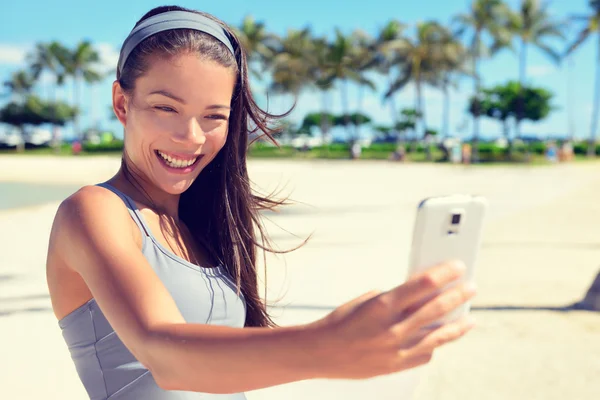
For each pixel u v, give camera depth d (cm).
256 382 75
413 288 67
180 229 150
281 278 684
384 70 5534
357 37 5500
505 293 621
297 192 1830
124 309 91
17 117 7975
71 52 6838
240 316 150
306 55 5541
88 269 102
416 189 1981
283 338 71
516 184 2223
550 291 628
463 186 2108
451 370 413
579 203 1530
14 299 622
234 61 134
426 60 5197
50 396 376
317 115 8519
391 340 66
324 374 70
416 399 366
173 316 89
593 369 411
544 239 963
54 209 1472
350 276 693
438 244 92
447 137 5734
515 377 400
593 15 4544
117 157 5628
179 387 81
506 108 6744
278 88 5678
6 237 1043
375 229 1071
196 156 135
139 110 128
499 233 1035
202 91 127
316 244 912
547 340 473
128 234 111
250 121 164
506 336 485
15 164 4166
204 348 76
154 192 142
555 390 377
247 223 170
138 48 126
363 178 2562
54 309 125
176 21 127
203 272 139
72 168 3634
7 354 454
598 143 6331
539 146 5459
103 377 125
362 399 370
